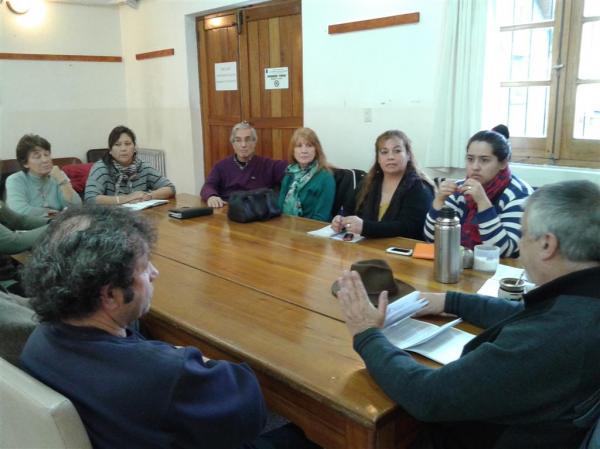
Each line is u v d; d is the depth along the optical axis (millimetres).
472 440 1068
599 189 954
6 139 5648
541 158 3250
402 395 996
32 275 918
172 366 890
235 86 5137
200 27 5355
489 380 889
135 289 962
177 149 5883
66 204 3346
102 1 5891
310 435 1203
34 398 844
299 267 1949
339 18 3955
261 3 4664
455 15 3195
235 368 1024
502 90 3377
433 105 3459
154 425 863
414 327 1361
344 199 3268
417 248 2102
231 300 1632
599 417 847
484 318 1376
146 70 6066
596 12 2906
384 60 3730
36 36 5691
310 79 4285
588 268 914
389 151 2605
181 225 2695
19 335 1168
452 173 3395
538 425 913
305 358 1252
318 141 3258
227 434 940
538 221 954
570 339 856
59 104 5977
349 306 1165
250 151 3602
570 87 3061
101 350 893
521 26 3213
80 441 846
